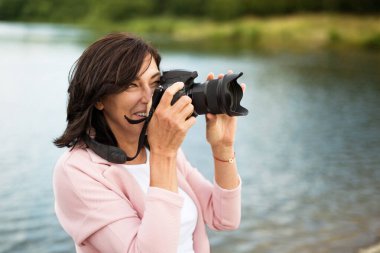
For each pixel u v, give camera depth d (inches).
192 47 2111.2
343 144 539.5
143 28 3361.2
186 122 78.7
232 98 83.5
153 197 77.4
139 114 83.7
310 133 595.5
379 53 1984.5
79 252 86.7
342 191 374.0
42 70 1217.4
